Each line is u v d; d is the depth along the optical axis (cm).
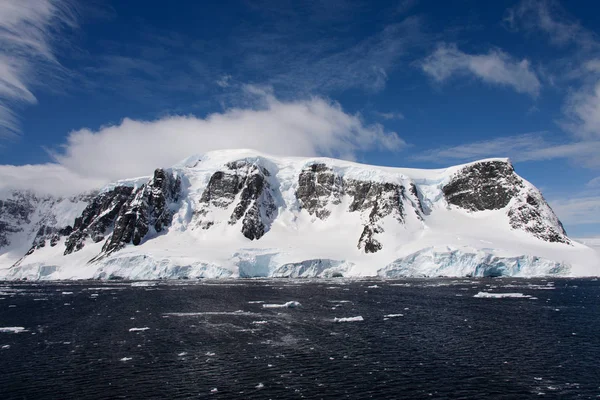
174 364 5666
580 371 5309
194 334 7444
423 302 11044
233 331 7662
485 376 5144
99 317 9362
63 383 4988
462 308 10012
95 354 6200
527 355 6006
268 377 5128
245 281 18438
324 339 6981
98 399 4503
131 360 5878
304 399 4453
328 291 13825
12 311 10456
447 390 4697
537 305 10350
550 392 4641
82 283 19812
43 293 14900
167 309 10388
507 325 8025
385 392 4638
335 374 5222
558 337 7050
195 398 4506
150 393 4656
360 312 9600
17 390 4781
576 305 10319
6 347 6650
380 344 6638
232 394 4600
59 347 6625
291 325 8162
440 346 6506
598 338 6969
